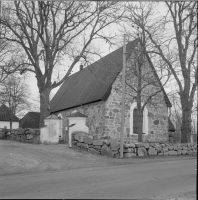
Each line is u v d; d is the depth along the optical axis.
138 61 18.28
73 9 19.95
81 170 10.98
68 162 13.05
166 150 16.52
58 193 7.00
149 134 22.08
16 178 9.42
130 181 8.41
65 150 16.05
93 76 26.78
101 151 15.68
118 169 11.00
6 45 21.25
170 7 17.28
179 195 6.84
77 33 20.78
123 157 15.03
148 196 6.72
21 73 20.38
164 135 22.75
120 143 14.91
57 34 20.47
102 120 20.56
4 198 6.61
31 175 10.02
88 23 20.53
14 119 49.00
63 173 10.26
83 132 17.44
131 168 11.23
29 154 13.91
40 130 18.78
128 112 21.02
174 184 8.01
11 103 38.41
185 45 17.67
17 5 19.45
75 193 6.95
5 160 12.23
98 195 6.73
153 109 22.50
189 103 18.58
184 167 11.30
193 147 17.70
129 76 19.55
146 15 18.06
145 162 13.39
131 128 20.97
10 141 20.39
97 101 21.22
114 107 20.59
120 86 21.03
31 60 20.48
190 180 8.56
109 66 24.19
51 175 9.85
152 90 22.28
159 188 7.51
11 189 7.64
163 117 22.86
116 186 7.72
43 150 15.42
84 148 16.50
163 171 10.27
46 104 20.48
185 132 18.61
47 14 19.94
